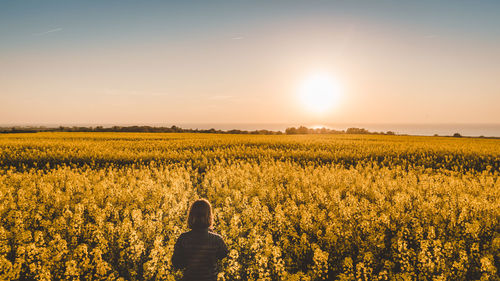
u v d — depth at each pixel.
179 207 7.99
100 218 6.71
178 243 3.59
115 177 13.97
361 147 29.78
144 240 6.27
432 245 5.48
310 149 28.64
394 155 24.25
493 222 6.90
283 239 6.10
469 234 6.25
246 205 8.17
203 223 3.54
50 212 7.93
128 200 9.16
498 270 5.25
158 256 5.41
